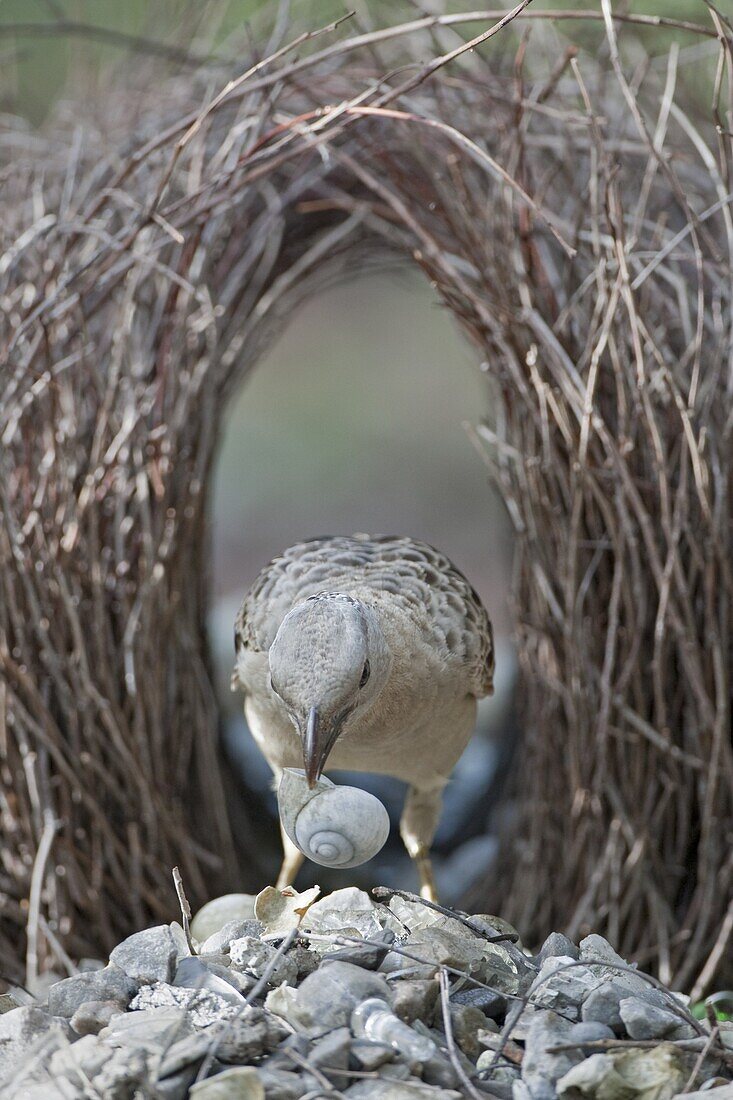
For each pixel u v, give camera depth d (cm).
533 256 771
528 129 806
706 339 766
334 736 512
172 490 830
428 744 643
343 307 2659
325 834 502
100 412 784
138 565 812
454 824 1164
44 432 777
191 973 516
